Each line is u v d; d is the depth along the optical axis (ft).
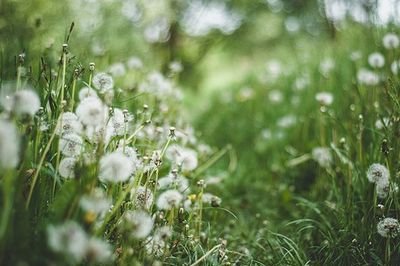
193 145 11.25
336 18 15.92
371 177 6.96
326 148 9.65
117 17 14.56
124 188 6.23
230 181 11.65
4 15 9.86
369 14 11.60
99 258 4.29
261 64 21.95
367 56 11.84
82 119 5.22
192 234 7.21
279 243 7.76
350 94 10.67
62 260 4.32
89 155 5.48
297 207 10.18
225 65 28.71
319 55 16.84
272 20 29.73
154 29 17.92
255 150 13.60
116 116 6.22
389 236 6.54
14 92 5.13
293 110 14.33
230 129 15.61
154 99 10.27
